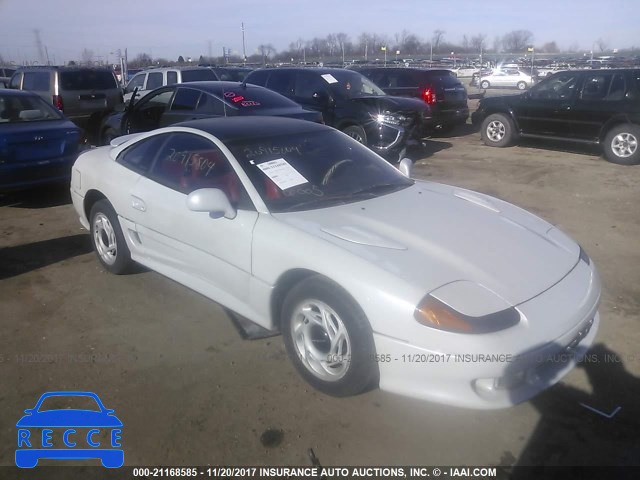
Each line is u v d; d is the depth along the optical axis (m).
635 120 9.38
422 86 12.25
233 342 3.64
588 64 42.38
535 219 3.77
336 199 3.60
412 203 3.66
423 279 2.75
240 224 3.36
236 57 61.62
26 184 6.81
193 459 2.65
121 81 26.27
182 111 8.17
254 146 3.80
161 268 4.09
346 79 10.20
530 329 2.64
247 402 3.04
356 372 2.85
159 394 3.12
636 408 3.00
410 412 2.97
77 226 6.11
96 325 3.87
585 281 3.09
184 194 3.79
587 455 2.67
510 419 2.92
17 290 4.43
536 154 10.69
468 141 12.58
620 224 6.19
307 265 2.97
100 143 9.85
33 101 7.53
